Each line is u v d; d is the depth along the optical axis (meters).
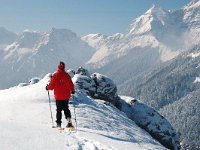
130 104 35.25
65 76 14.36
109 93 33.53
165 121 34.59
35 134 10.72
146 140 19.69
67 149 9.52
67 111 14.48
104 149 10.22
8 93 29.81
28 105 22.88
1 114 20.16
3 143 8.95
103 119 21.80
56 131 12.12
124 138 15.16
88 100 26.89
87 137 11.66
